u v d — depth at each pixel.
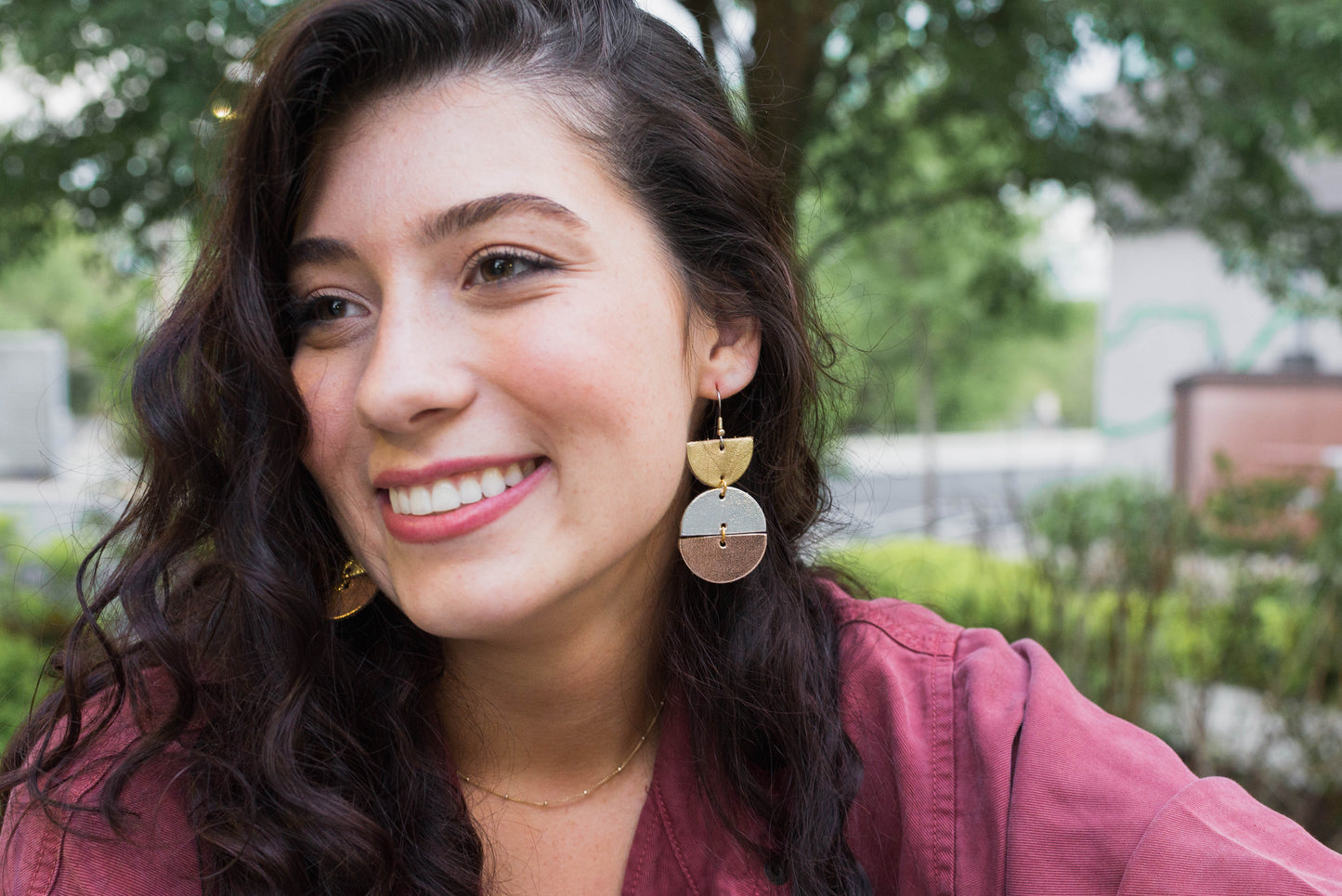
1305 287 2.01
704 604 0.56
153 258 1.64
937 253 4.27
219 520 0.52
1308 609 1.41
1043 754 0.52
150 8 1.26
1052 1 1.49
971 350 6.07
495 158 0.48
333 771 0.52
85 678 0.53
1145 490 1.77
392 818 0.53
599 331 0.48
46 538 2.43
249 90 0.51
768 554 0.57
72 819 0.50
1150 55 1.51
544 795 0.56
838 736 0.55
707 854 0.55
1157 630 1.33
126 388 0.60
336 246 0.48
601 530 0.49
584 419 0.48
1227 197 1.77
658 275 0.51
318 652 0.52
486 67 0.49
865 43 1.62
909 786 0.54
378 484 0.48
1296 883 0.46
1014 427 11.14
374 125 0.48
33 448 6.23
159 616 0.52
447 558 0.48
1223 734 1.32
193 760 0.51
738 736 0.55
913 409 9.97
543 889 0.56
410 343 0.47
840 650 0.58
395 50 0.48
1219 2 1.47
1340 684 1.33
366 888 0.50
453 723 0.56
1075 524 1.57
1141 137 1.74
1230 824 0.49
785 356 0.56
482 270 0.48
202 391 0.52
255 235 0.49
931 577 1.83
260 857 0.49
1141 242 4.34
